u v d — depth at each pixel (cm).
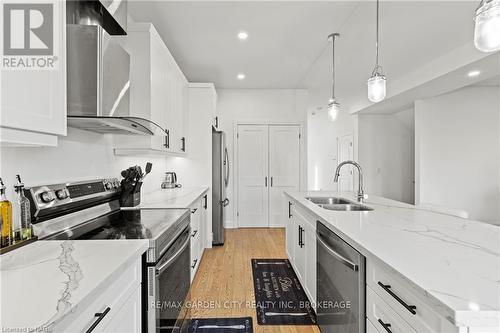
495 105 471
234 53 358
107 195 199
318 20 273
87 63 147
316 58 372
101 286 81
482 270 88
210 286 274
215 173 412
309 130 925
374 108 566
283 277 295
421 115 478
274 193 532
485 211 473
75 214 162
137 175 225
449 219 168
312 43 326
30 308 66
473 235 130
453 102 475
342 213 187
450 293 72
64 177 166
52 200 141
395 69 400
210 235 401
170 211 204
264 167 532
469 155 475
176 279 168
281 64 398
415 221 161
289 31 297
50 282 81
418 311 85
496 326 65
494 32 130
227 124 528
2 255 105
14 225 126
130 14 263
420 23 271
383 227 146
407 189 639
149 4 247
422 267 90
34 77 96
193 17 269
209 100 403
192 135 402
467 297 70
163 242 143
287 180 532
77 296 72
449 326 71
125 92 182
